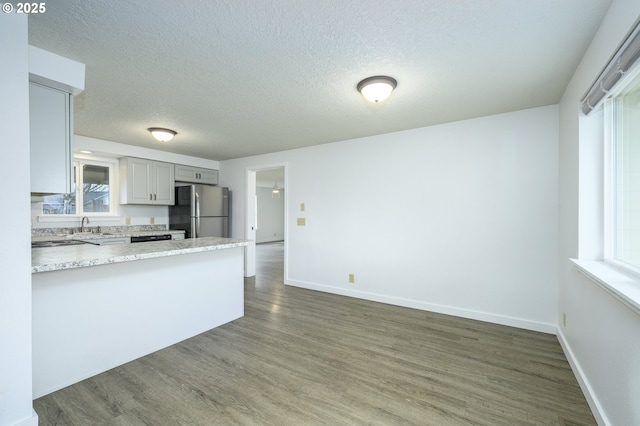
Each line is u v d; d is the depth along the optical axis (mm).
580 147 2104
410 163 3691
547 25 1668
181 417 1739
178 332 2766
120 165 4613
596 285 1783
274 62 2068
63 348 2047
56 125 2062
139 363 2371
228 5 1501
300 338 2836
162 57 2000
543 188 2941
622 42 1405
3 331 1486
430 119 3299
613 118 1986
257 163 5246
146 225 5027
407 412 1793
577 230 2152
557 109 2857
